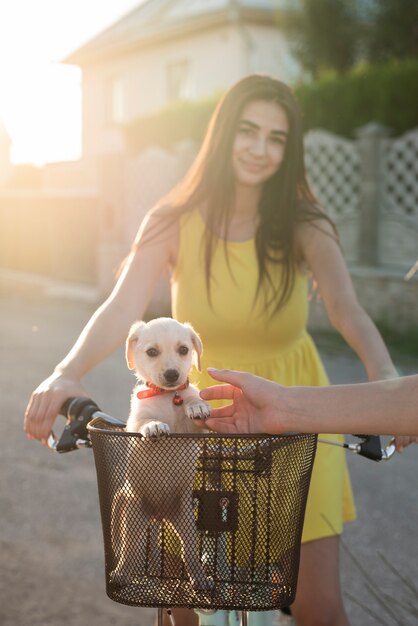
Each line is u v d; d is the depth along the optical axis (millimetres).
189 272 3238
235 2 19328
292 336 3254
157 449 2096
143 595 2152
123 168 16906
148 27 22891
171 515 2141
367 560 4871
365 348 3066
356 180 12711
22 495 5941
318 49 17703
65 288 19156
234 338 3201
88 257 21625
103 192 17438
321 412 2068
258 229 3209
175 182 15727
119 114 24359
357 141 12539
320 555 2984
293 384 3262
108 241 17453
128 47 22859
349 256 12820
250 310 3156
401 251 12156
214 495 2105
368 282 11711
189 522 2121
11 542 5117
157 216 3264
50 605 4324
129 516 2158
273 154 3188
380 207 12375
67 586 4547
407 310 11242
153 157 16203
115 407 8391
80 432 2535
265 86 3201
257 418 2219
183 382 2461
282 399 2100
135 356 2545
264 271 3168
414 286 11133
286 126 3230
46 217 23250
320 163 13164
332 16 17312
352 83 12883
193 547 2123
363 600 4363
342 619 2965
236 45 19844
